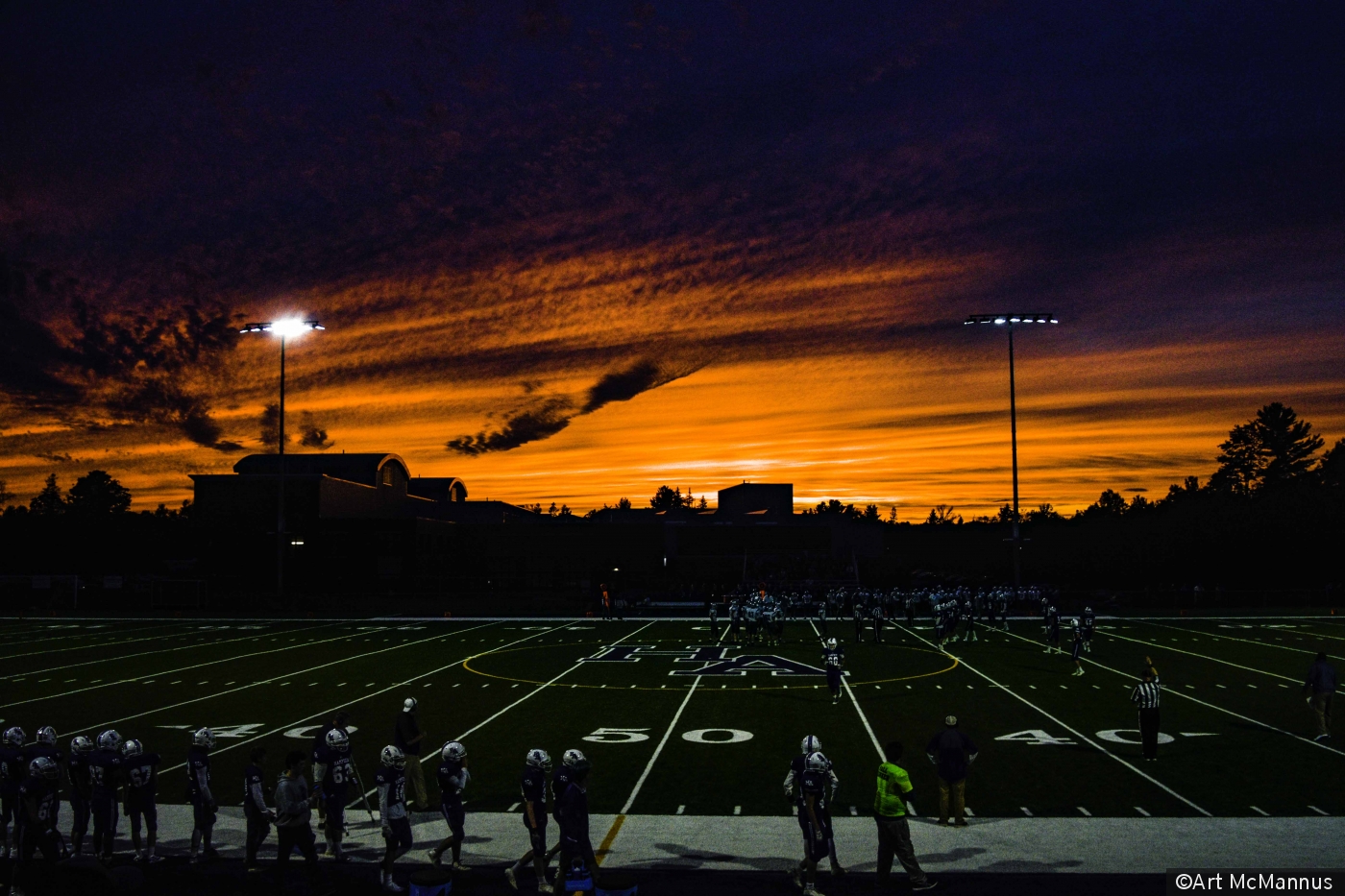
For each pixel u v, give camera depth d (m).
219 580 68.75
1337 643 37.22
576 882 10.24
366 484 80.00
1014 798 15.02
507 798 15.35
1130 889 11.01
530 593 68.69
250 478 69.38
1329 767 16.84
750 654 34.56
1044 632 41.22
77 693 25.94
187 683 27.78
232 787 16.16
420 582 68.44
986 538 84.56
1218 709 22.66
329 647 37.28
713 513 103.06
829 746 18.89
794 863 12.14
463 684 27.42
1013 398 53.75
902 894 10.96
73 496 127.56
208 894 11.16
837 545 84.44
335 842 12.47
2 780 12.00
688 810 14.57
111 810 12.08
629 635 42.19
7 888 11.42
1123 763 17.22
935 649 35.75
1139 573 79.00
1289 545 73.50
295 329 54.53
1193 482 121.38
